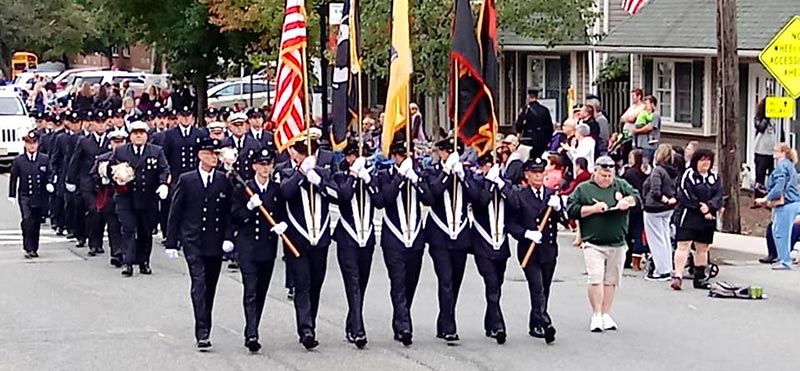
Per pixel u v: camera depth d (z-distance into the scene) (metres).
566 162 28.14
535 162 18.33
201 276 18.06
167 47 55.12
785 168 25.94
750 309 21.45
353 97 21.56
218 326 19.81
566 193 27.52
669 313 20.98
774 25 38.19
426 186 18.14
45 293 23.03
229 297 22.45
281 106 19.78
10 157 49.50
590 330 19.39
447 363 17.03
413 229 18.28
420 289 23.19
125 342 18.58
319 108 47.81
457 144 19.77
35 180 27.73
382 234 18.39
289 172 18.00
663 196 24.03
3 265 26.61
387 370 16.61
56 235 31.31
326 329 19.53
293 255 17.91
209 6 51.03
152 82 65.69
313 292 18.27
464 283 23.84
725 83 29.94
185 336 19.03
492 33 19.78
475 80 19.53
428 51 38.97
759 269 25.98
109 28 62.31
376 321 20.20
